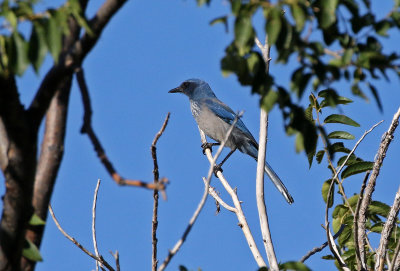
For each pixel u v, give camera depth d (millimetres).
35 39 6250
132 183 6617
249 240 12039
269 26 7020
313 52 7355
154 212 10906
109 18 6980
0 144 7094
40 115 7090
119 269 10719
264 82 7598
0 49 6332
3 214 7191
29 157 7082
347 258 12594
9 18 6121
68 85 8438
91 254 11047
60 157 8305
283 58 7281
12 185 7086
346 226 13016
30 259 7758
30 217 7254
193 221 8281
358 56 7395
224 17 7215
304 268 8703
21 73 6215
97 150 6996
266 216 11922
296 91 7492
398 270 11352
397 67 7363
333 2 7238
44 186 8188
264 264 11359
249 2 7117
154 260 10953
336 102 7848
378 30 7355
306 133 7836
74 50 7008
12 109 6805
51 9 6434
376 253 11938
